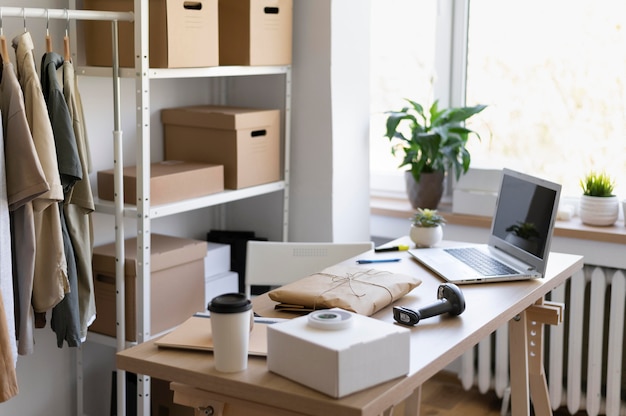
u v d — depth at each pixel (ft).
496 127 12.12
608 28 11.13
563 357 11.53
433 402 11.80
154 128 10.94
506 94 11.98
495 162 12.16
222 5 10.36
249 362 5.99
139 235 9.10
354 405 5.27
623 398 11.22
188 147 10.82
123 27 9.22
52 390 10.12
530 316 8.98
